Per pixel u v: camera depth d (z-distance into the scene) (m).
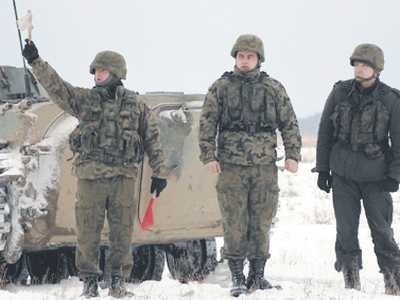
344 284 24.47
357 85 23.06
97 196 21.08
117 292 21.27
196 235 29.00
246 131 21.66
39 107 25.69
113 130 21.00
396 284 23.41
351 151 23.11
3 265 25.62
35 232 25.14
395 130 22.78
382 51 22.88
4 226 24.52
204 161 21.66
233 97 21.62
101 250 27.83
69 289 23.14
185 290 21.80
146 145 21.58
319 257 34.28
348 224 23.55
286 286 22.58
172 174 28.12
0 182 24.31
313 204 58.19
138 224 27.50
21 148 25.30
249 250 22.17
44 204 25.14
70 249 28.33
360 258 23.78
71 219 25.72
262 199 21.91
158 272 29.92
